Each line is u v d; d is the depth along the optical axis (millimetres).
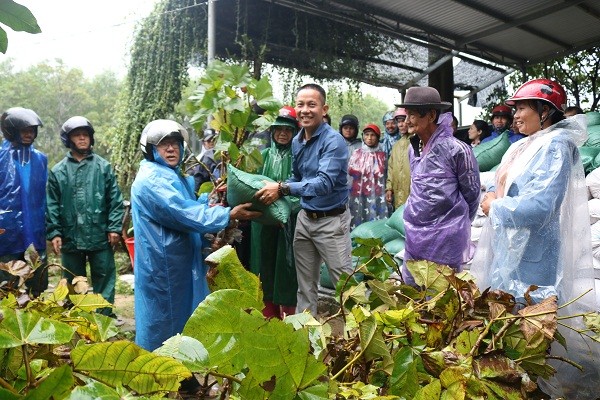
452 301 2002
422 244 3457
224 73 3512
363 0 7367
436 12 7777
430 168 3453
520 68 9930
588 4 7809
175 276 3473
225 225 3438
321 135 4328
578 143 2990
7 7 1089
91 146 5281
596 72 10969
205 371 1155
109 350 1031
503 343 1973
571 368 2826
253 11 7910
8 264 2180
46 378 947
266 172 4973
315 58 8297
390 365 1635
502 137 6625
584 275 2914
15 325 1039
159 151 3535
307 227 4410
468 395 1583
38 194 5012
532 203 2816
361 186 7090
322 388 1230
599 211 4391
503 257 2918
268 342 1185
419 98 3447
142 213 3463
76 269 5215
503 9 7785
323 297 5703
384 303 2031
